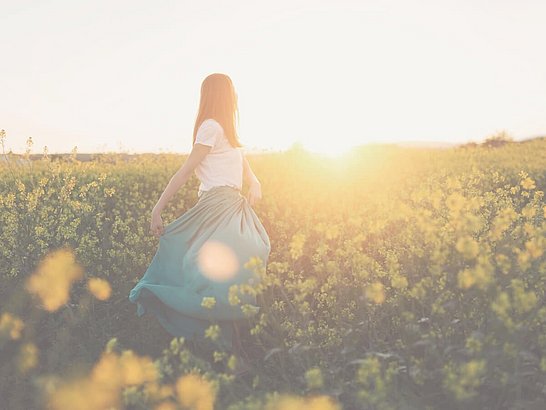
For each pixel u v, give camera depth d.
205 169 4.43
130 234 6.20
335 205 8.62
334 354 3.90
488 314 3.41
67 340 4.39
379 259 5.62
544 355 3.50
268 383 3.77
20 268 5.41
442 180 10.98
